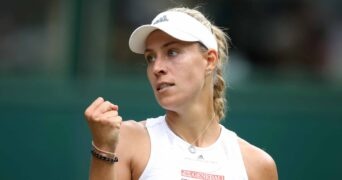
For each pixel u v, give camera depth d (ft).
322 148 86.12
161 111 85.10
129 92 85.92
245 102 86.48
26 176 83.56
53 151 83.66
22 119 84.43
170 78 36.86
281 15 91.25
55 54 87.86
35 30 88.53
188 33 37.01
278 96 87.10
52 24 88.28
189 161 37.45
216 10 89.56
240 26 90.17
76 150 83.66
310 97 87.71
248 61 89.81
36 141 83.97
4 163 83.71
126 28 88.38
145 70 87.45
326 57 90.99
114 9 88.38
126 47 88.12
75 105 84.79
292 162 85.71
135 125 38.47
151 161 37.06
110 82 86.53
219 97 40.24
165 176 36.81
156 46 37.22
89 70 87.40
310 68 90.48
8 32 88.74
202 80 37.73
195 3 88.43
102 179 34.71
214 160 37.88
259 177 39.40
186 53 37.14
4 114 84.48
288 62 90.53
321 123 86.43
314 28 91.50
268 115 86.07
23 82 86.12
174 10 38.68
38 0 88.89
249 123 85.92
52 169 83.46
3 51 88.33
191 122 38.17
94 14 88.12
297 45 91.04
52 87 85.97
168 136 38.01
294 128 86.28
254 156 39.60
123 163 37.01
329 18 91.66
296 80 89.40
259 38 90.48
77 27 87.86
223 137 39.17
